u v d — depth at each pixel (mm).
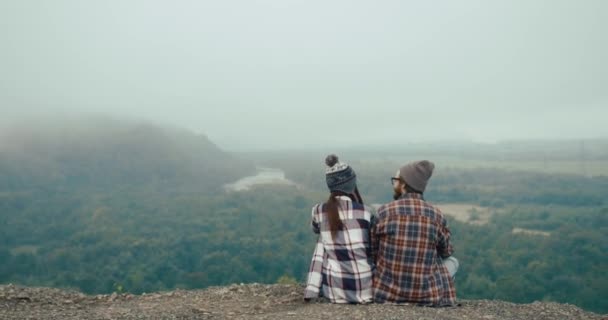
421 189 4500
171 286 54125
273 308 4578
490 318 4141
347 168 4582
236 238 75938
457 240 70812
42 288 5176
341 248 4477
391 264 4383
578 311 4629
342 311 4168
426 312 4148
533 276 53125
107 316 4215
